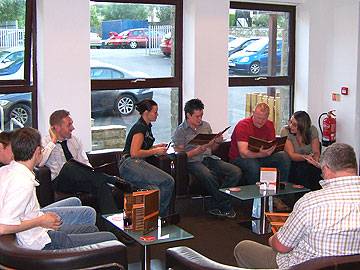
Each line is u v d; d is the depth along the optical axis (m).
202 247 5.06
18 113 6.03
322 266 2.75
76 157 5.52
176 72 6.80
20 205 3.26
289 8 7.42
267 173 5.54
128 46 6.48
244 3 7.08
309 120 6.40
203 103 6.71
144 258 4.05
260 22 7.27
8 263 3.19
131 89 6.53
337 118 7.24
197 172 5.98
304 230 2.91
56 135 5.36
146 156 5.70
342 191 2.88
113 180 5.25
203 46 6.63
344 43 7.07
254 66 7.30
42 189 5.10
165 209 5.62
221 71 6.77
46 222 3.40
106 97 6.39
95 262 3.22
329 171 2.93
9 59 5.89
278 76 7.50
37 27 5.92
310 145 6.42
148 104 5.70
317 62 7.41
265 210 5.52
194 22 6.56
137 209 4.01
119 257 3.29
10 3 5.79
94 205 5.29
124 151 5.76
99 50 6.31
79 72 5.98
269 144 5.90
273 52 7.43
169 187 5.61
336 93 7.23
